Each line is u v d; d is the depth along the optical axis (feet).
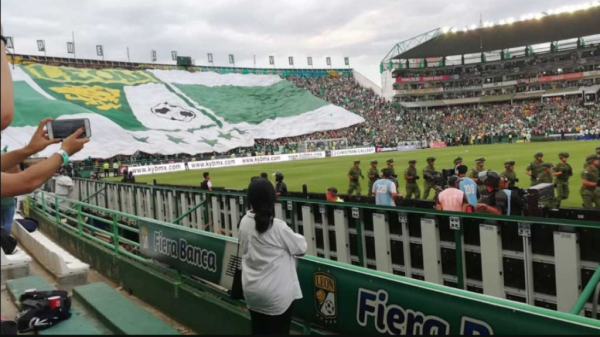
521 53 247.29
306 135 200.95
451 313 8.66
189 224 35.47
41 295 15.53
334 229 22.22
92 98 180.14
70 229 32.07
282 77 255.50
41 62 208.85
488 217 15.42
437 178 36.24
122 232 37.55
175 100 199.72
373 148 167.84
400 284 9.56
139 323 12.60
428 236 17.31
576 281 13.33
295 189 62.69
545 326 7.43
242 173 99.35
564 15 185.98
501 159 87.35
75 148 7.02
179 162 136.46
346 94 246.88
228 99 218.79
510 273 15.14
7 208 14.32
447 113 225.97
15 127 134.31
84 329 13.37
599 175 35.29
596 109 187.11
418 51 233.55
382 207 19.30
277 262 10.56
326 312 11.35
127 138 154.10
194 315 16.28
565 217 18.17
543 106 206.49
